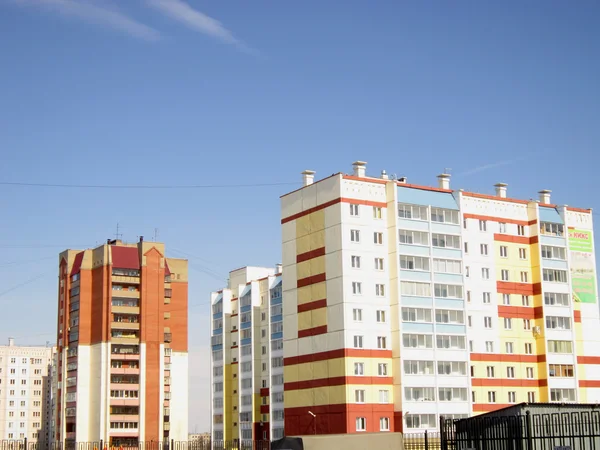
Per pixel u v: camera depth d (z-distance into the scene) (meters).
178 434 172.00
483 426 51.81
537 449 51.59
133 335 169.88
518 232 112.12
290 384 103.06
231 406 168.38
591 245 117.25
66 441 167.12
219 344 173.25
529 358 108.81
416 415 97.00
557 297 111.44
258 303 163.12
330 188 101.25
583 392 111.06
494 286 108.19
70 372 170.25
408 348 98.44
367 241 100.19
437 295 102.00
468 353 102.06
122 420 164.62
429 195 104.94
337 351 97.06
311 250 103.12
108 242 179.00
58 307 178.75
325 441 57.94
